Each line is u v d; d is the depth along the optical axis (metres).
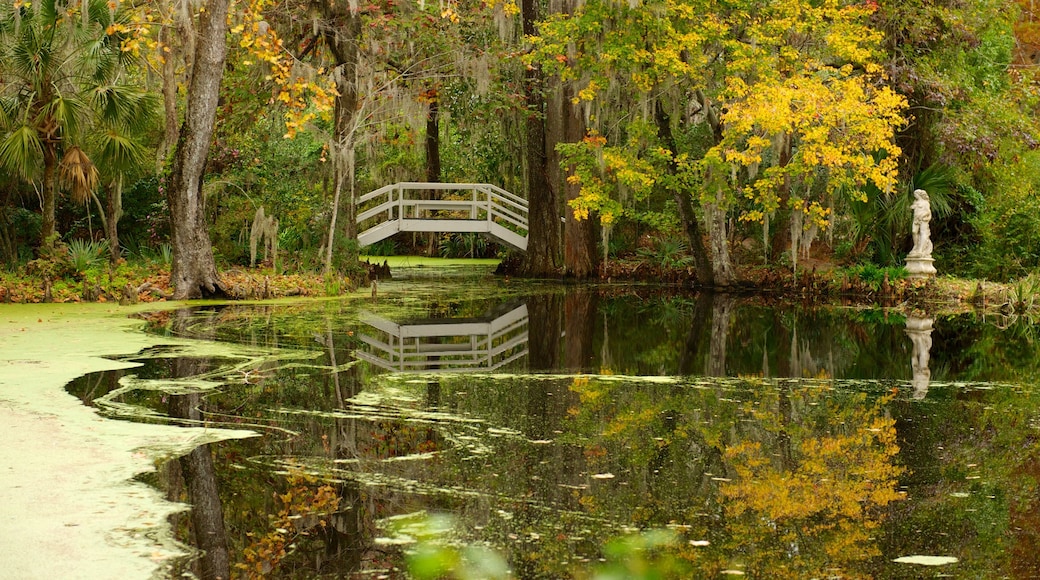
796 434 7.83
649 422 8.21
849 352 12.79
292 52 21.89
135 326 13.76
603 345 13.27
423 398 9.20
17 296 16.62
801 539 5.34
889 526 5.57
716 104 20.17
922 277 19.92
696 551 5.16
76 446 7.04
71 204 23.81
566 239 25.67
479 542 5.29
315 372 10.52
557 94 25.34
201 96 17.22
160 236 24.03
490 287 22.83
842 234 22.75
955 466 6.86
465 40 23.44
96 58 17.61
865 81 20.72
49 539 5.14
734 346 13.27
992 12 22.88
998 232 21.64
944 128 21.16
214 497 5.98
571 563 4.97
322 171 24.00
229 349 11.86
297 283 19.89
